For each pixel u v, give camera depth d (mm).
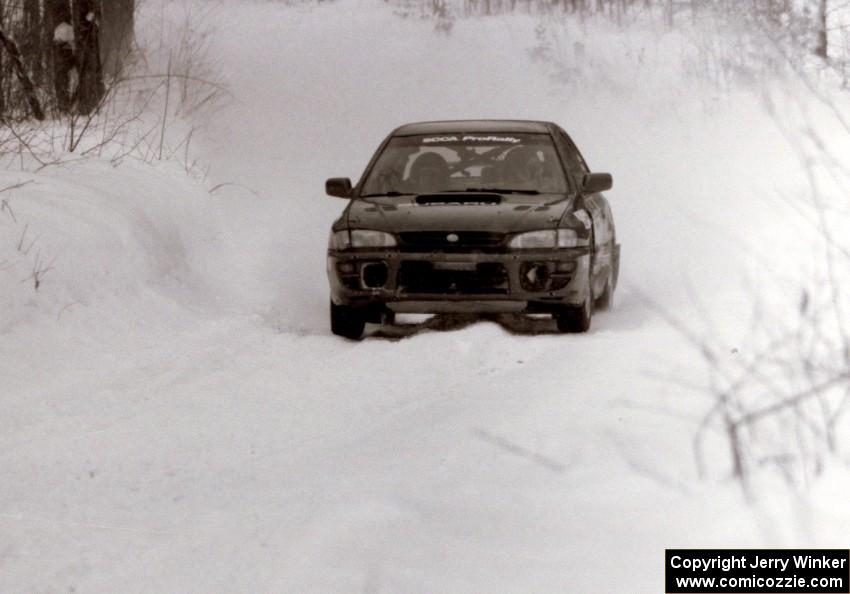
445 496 12539
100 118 44750
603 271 31812
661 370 18078
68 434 18500
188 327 28375
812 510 11078
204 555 11594
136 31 64500
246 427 18531
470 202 29906
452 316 32719
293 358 25125
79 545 12594
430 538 11148
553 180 31578
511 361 23656
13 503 14523
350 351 25344
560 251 28391
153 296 29750
